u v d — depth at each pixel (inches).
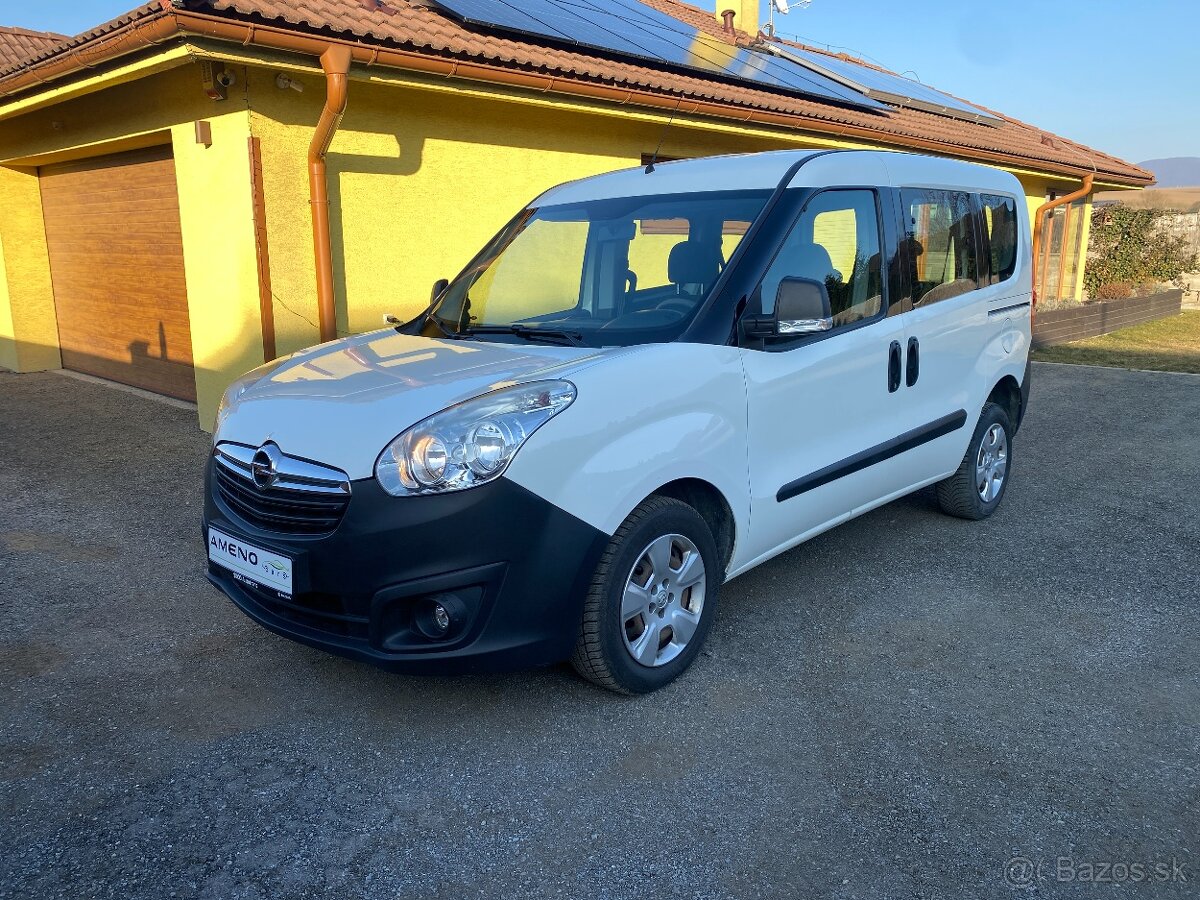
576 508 114.6
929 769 113.0
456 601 111.0
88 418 309.6
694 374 129.3
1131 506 221.3
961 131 525.7
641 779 111.3
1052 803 106.3
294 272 263.1
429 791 109.2
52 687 133.5
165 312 329.1
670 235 151.5
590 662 123.0
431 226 297.7
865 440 163.0
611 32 350.0
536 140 323.9
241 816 104.4
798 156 158.2
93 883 93.4
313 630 118.1
